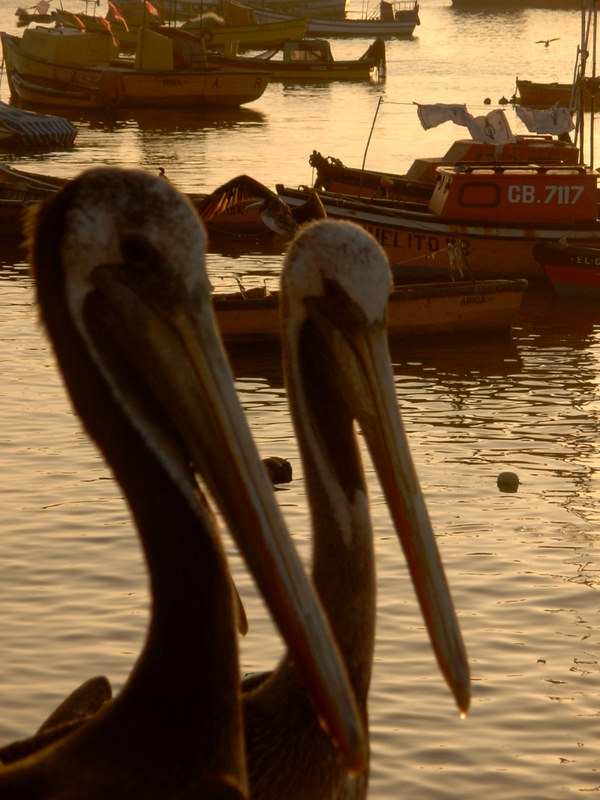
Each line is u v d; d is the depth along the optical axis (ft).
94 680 21.36
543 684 41.55
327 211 123.95
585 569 51.29
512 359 95.45
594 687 41.37
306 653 12.48
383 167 189.26
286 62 325.42
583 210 122.83
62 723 19.08
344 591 18.42
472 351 98.22
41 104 265.13
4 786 14.56
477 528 56.18
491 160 144.97
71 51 273.95
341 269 17.43
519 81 271.28
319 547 18.66
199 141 217.36
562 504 59.77
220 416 13.14
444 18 650.84
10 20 508.94
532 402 81.66
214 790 13.55
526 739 38.17
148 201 13.42
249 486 12.89
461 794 35.19
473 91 309.83
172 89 263.90
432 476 64.13
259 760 17.43
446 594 15.31
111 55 280.92
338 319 17.62
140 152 202.08
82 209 13.52
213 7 417.90
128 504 14.20
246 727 17.61
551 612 47.14
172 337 13.43
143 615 45.60
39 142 206.08
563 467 66.13
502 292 103.14
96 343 13.71
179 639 14.14
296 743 17.56
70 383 13.89
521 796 35.12
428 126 146.20
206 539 14.23
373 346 17.42
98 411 13.89
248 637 43.98
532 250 122.93
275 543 12.70
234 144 213.25
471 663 43.04
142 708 14.29
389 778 35.94
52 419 72.13
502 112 145.89
